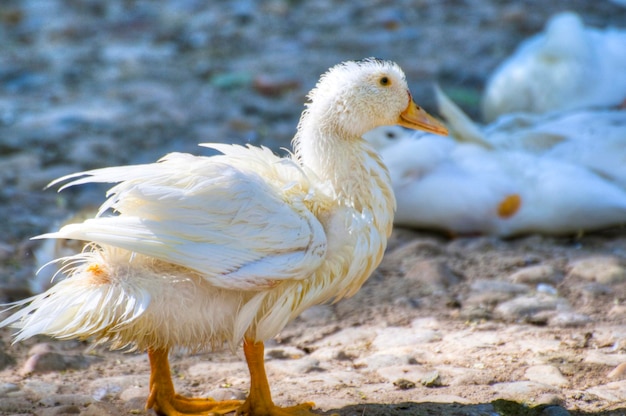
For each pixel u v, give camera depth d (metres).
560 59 14.59
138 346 6.93
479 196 11.36
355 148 7.34
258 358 7.01
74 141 15.09
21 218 12.22
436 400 7.38
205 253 6.45
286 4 23.06
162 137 15.35
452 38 20.66
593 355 8.27
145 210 6.45
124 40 20.75
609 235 11.54
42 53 19.91
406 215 11.81
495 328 9.06
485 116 15.55
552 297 9.73
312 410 7.20
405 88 7.74
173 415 7.05
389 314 9.51
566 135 12.24
